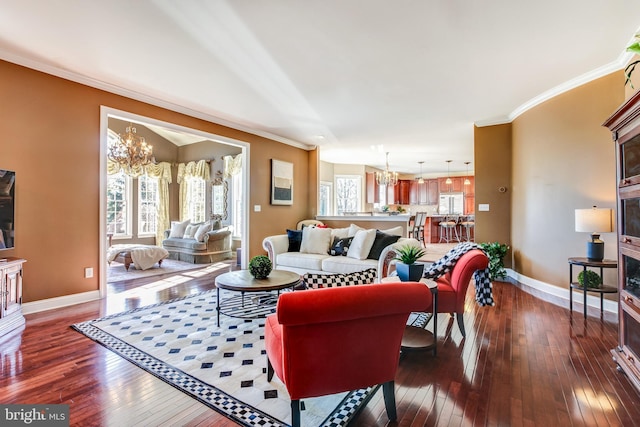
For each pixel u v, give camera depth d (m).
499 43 2.74
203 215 8.36
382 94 3.95
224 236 6.96
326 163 9.66
